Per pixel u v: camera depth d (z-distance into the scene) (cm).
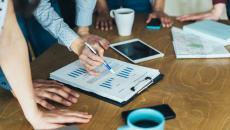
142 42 155
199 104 110
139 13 195
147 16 189
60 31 146
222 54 141
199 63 137
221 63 137
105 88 118
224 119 102
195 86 121
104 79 124
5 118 107
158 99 113
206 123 101
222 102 111
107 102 113
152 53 145
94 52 136
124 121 103
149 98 114
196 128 99
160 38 161
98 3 195
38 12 146
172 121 102
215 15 186
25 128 103
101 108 110
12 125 104
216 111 106
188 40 156
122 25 161
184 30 166
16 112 110
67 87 121
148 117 85
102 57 136
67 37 144
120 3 214
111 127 101
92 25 179
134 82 121
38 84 122
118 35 166
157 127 80
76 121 103
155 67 135
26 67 103
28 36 175
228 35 155
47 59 144
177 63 138
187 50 145
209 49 146
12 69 102
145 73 127
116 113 107
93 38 154
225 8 207
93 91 117
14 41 101
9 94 121
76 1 167
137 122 84
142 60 140
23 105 104
